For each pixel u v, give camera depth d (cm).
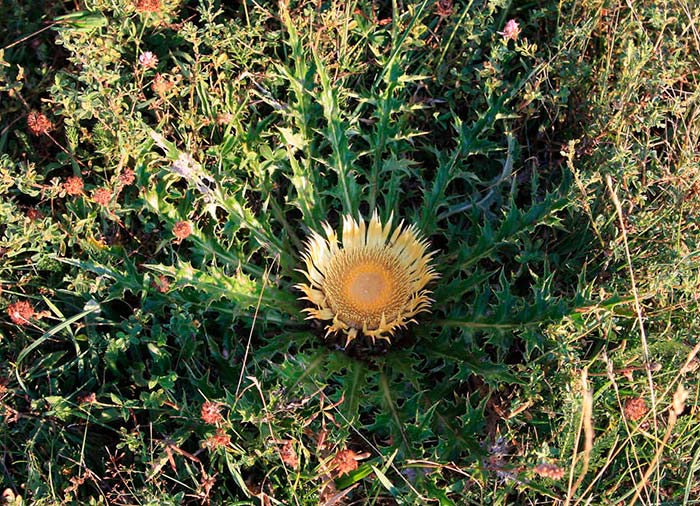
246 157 47
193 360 43
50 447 41
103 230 45
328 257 46
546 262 44
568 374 39
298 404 38
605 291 43
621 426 42
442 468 41
